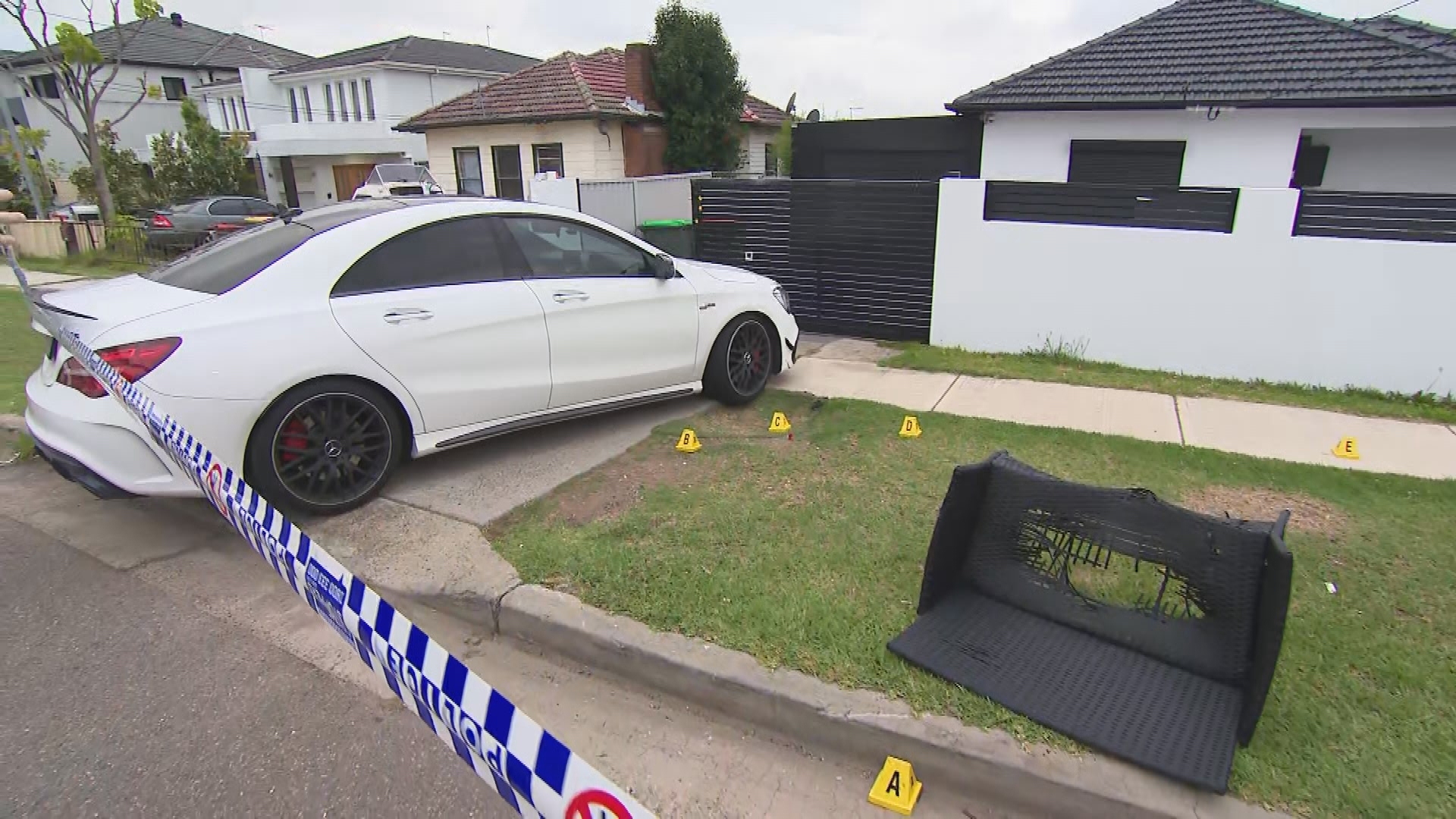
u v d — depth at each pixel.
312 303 4.02
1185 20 12.71
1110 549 2.88
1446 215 5.82
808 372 6.93
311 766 2.63
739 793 2.51
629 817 1.45
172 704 2.93
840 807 2.46
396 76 30.72
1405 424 5.51
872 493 4.32
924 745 2.52
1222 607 2.65
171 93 39.28
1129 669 2.76
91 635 3.36
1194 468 4.71
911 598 3.26
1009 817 2.41
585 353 5.01
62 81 20.61
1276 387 6.41
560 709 2.89
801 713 2.69
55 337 4.01
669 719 2.84
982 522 3.13
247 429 3.88
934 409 5.84
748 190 8.48
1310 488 4.41
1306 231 6.21
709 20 20.72
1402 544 3.74
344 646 3.30
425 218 4.46
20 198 27.34
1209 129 11.17
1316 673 2.79
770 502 4.21
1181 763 2.36
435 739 2.77
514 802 1.71
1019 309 7.34
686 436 5.03
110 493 3.88
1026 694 2.66
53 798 2.48
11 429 5.69
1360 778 2.34
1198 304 6.62
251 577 3.85
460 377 4.49
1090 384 6.47
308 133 30.19
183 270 4.36
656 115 20.84
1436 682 2.74
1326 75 10.73
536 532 3.94
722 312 5.74
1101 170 12.05
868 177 14.65
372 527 4.04
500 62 35.84
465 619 3.42
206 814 2.43
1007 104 12.05
